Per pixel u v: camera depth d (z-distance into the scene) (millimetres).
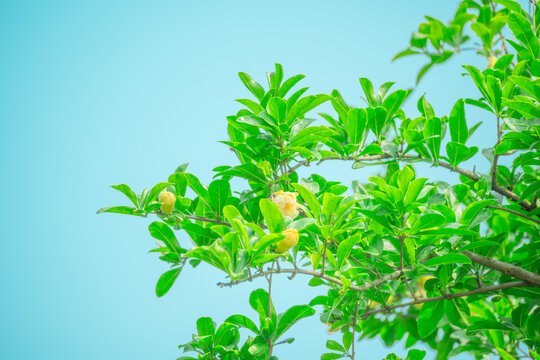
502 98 2973
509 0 3221
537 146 3023
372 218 2918
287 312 2986
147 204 2939
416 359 3121
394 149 3105
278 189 3012
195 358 2998
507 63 3146
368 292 3076
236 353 2998
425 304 3088
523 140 3035
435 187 3010
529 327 3076
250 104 3002
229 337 3023
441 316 3084
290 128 2994
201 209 3023
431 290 3098
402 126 3191
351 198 2908
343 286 2918
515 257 3234
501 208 3098
